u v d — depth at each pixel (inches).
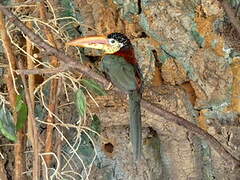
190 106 379.9
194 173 387.5
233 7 357.4
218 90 373.4
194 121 381.7
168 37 372.5
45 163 313.0
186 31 369.4
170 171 392.5
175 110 373.4
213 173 384.2
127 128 383.6
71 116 367.6
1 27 305.3
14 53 329.1
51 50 267.0
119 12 376.2
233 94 370.9
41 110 358.6
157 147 389.7
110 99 365.4
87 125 367.6
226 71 368.8
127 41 320.5
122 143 383.6
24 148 322.7
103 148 383.6
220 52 367.2
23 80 295.3
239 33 355.3
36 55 316.2
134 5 372.2
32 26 335.0
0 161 335.9
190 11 366.6
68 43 311.3
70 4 373.7
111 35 318.7
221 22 365.7
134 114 290.7
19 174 317.1
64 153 362.9
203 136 311.9
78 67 276.4
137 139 285.9
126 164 384.8
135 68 311.1
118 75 300.8
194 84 378.9
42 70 269.6
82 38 315.9
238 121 375.2
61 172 334.0
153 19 370.6
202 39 369.4
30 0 319.0
